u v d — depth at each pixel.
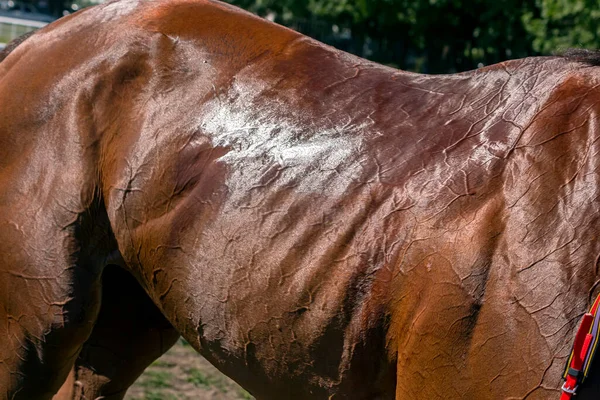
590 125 1.76
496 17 13.41
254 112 2.26
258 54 2.39
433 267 1.83
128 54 2.52
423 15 15.28
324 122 2.15
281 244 2.07
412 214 1.90
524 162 1.79
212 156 2.27
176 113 2.38
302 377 2.10
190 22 2.54
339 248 1.98
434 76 2.17
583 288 1.64
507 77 1.99
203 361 5.19
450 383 1.80
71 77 2.58
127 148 2.44
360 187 2.00
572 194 1.71
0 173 2.62
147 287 2.49
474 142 1.91
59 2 31.23
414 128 2.03
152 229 2.36
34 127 2.59
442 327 1.80
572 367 1.60
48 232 2.54
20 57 2.77
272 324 2.09
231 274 2.16
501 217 1.77
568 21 11.21
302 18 19.97
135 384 4.68
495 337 1.73
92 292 2.58
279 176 2.13
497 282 1.74
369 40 20.05
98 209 2.52
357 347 1.96
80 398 3.10
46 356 2.61
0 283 2.61
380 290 1.91
